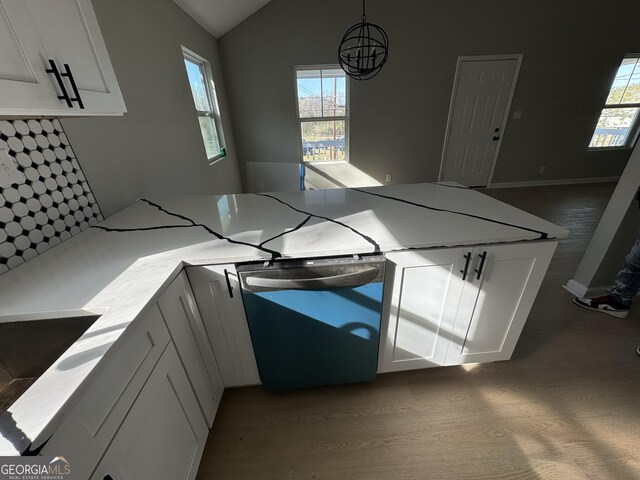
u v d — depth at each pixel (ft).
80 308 2.29
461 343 4.20
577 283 6.43
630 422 3.90
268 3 10.92
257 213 4.30
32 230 3.16
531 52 12.39
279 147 13.50
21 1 2.06
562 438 3.75
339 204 4.56
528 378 4.56
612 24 12.06
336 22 11.41
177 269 2.93
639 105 13.82
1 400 2.31
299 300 3.36
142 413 2.27
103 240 3.55
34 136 3.18
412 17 11.53
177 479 2.80
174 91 7.06
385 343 4.03
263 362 3.94
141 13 5.76
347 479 3.43
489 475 3.42
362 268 3.19
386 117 13.23
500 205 4.30
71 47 2.57
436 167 14.56
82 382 1.60
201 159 8.60
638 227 5.57
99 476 1.78
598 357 4.88
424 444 3.75
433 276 3.55
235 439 3.89
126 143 4.96
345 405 4.28
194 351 3.28
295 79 12.26
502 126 13.79
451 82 12.79
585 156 14.73
